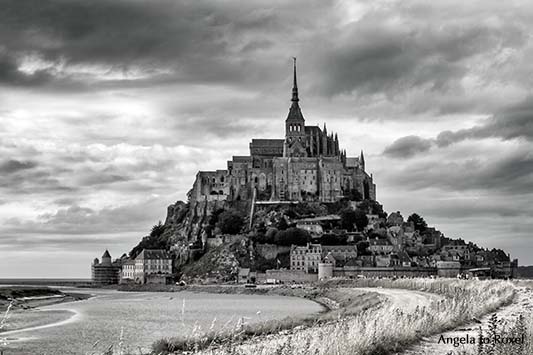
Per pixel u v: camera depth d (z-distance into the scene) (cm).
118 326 14325
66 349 10338
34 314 18525
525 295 13638
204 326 13400
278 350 5109
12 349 10381
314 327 9025
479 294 12362
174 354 7300
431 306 9500
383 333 6028
